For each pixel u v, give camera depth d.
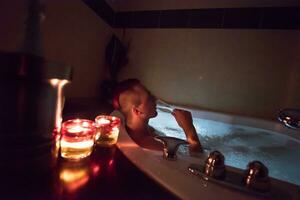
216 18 1.69
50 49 1.54
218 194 0.39
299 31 1.43
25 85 0.34
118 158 0.52
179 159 0.53
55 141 0.41
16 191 0.35
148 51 2.01
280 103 1.51
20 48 0.40
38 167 0.38
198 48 1.78
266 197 0.40
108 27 2.09
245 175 0.42
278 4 1.48
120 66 2.08
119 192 0.39
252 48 1.58
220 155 0.45
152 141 0.70
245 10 1.58
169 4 1.88
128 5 2.08
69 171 0.43
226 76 1.68
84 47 1.83
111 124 0.58
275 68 1.51
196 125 1.40
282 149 1.11
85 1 1.77
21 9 1.17
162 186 0.42
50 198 0.34
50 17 1.50
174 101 1.91
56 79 0.37
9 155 0.34
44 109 0.37
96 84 2.03
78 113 1.24
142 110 0.77
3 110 0.33
